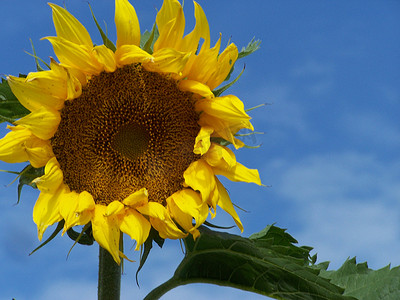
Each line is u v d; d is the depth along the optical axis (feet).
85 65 2.60
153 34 2.65
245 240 2.58
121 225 2.59
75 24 2.58
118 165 2.70
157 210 2.60
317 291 2.68
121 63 2.65
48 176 2.56
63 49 2.56
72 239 2.64
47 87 2.57
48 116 2.58
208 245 2.71
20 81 2.55
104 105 2.69
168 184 2.71
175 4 2.63
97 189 2.68
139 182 2.70
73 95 2.60
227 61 2.66
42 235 2.54
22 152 2.58
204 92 2.63
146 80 2.71
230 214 2.62
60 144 2.65
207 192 2.60
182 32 2.63
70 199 2.60
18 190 2.61
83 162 2.68
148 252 2.61
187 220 2.63
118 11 2.60
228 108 2.62
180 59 2.58
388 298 2.70
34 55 2.62
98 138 2.69
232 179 2.64
